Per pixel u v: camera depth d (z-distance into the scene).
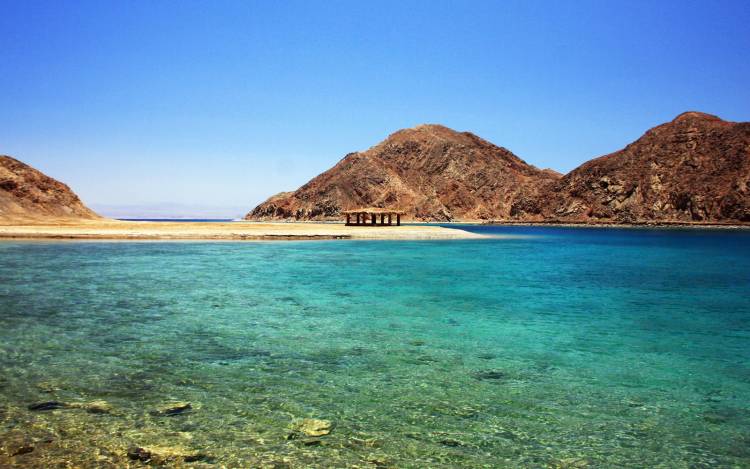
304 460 5.84
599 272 27.20
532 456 6.04
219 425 6.74
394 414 7.22
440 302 16.61
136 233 48.94
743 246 56.81
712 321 13.94
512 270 27.50
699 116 172.00
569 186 180.75
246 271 24.53
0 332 11.59
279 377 8.72
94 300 15.95
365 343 11.12
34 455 5.84
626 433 6.70
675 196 153.25
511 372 9.20
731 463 5.91
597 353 10.52
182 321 13.04
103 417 6.93
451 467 5.74
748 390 8.34
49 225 61.03
